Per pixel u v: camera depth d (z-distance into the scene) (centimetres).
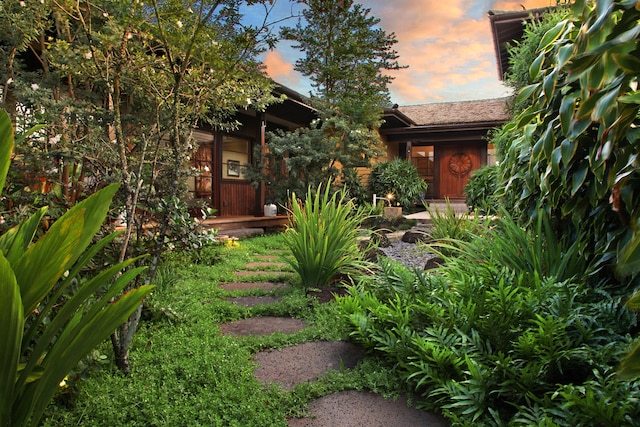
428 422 158
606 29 83
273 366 208
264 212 951
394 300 241
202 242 327
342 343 238
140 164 217
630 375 56
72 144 290
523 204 254
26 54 507
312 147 913
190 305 295
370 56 1297
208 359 200
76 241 101
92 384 173
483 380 151
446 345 177
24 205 238
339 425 156
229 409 160
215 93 254
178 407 158
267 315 297
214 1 223
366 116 1009
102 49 227
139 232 273
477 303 192
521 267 235
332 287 353
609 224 173
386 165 1253
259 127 944
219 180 928
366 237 603
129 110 365
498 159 490
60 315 104
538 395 150
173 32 213
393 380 185
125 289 231
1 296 88
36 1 302
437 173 1509
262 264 495
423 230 786
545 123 169
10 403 96
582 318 169
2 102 352
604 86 94
